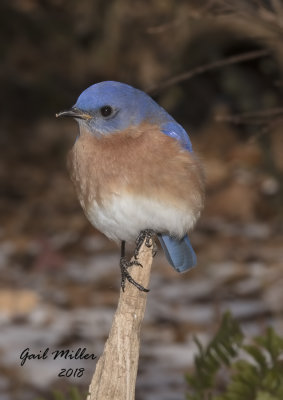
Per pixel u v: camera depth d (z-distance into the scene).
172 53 19.78
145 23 19.89
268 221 16.92
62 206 18.95
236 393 5.61
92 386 5.02
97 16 20.83
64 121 24.66
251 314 11.59
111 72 20.92
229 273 13.55
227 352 5.89
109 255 15.57
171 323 11.57
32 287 13.62
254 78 19.81
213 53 19.45
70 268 14.77
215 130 21.27
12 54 22.64
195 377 5.97
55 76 22.77
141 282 5.36
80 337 11.30
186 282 13.55
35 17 22.17
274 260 14.25
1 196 19.70
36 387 9.84
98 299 12.96
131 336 5.03
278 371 5.56
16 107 25.30
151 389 9.70
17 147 23.53
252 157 18.97
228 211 17.33
